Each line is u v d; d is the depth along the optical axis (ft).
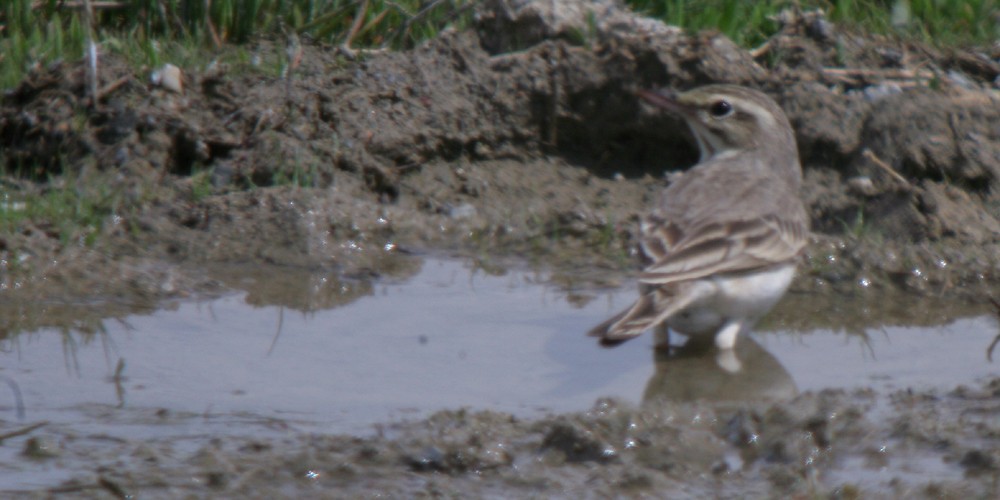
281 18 54.24
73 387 32.48
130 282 39.99
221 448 28.60
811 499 25.98
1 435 29.30
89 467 27.63
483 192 47.88
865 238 43.73
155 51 50.24
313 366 34.27
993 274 41.45
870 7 55.11
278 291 40.37
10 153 47.60
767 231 36.40
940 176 46.34
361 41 54.08
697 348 36.19
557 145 50.44
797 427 29.04
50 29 52.16
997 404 31.17
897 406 31.17
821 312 39.45
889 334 37.45
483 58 50.80
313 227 43.73
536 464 27.84
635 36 50.44
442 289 40.98
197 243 42.93
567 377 33.78
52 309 37.96
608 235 44.83
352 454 28.14
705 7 54.60
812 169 47.88
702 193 38.24
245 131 47.98
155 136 47.14
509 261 43.52
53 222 43.09
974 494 26.07
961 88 49.75
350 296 40.24
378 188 47.62
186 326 37.17
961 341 36.68
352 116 48.44
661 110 49.39
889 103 48.08
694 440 28.84
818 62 51.08
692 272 34.60
